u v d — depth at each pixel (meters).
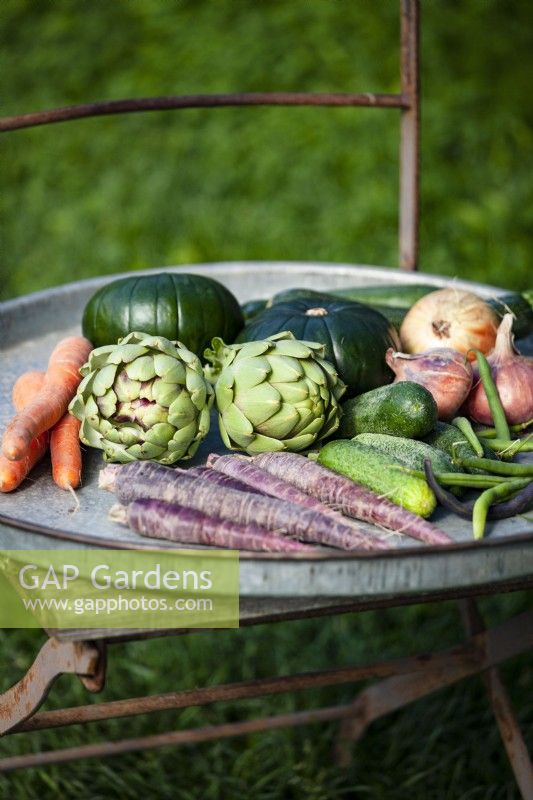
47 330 1.80
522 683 2.24
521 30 4.70
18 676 2.24
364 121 4.17
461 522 1.24
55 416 1.37
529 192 4.05
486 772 2.06
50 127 4.50
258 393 1.32
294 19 4.61
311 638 2.40
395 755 2.10
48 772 2.04
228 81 4.39
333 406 1.36
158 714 2.19
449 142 4.20
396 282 1.93
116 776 2.03
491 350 1.60
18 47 4.87
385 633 2.41
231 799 2.03
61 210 4.21
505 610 2.44
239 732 1.91
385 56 4.39
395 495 1.23
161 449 1.31
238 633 2.37
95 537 1.13
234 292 1.96
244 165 4.15
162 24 4.80
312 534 1.16
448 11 4.75
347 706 1.98
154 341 1.31
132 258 3.94
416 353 1.54
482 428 1.50
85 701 2.20
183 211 4.08
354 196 3.96
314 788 2.02
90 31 4.85
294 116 4.27
